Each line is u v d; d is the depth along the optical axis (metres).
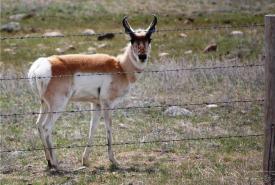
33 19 95.19
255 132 39.69
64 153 35.81
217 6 108.56
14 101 48.44
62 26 91.81
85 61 34.16
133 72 34.97
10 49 75.94
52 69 33.19
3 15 97.88
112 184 29.80
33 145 37.03
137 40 34.31
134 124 42.16
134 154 35.53
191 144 37.03
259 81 52.53
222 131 39.91
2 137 38.75
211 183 29.03
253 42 76.88
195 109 46.19
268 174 27.62
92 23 93.94
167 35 85.44
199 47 76.50
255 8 106.12
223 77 54.38
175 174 31.14
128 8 104.81
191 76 54.34
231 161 33.62
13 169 32.81
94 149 36.53
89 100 34.91
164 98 49.19
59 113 33.44
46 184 30.08
